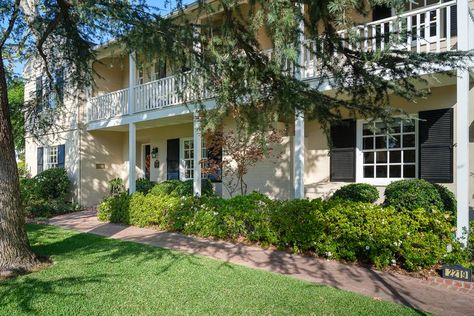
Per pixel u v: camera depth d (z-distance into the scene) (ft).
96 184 52.34
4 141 19.52
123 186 52.49
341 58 15.23
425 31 24.85
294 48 13.58
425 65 16.89
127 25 18.56
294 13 12.34
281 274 18.70
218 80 17.40
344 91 17.76
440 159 26.22
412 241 18.97
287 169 34.58
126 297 15.42
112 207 37.70
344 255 21.04
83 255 22.90
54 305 14.64
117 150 54.75
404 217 19.70
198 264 20.38
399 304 14.66
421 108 27.20
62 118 50.83
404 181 25.72
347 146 31.42
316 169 33.71
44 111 32.30
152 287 16.58
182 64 17.99
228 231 27.14
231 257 22.18
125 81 53.21
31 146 62.03
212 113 18.11
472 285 16.72
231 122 34.32
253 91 16.52
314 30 13.55
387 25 24.94
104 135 53.42
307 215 22.74
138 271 19.08
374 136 30.30
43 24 23.26
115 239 28.14
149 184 46.78
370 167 30.63
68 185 51.31
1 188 19.33
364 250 20.29
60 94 29.58
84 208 49.80
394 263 19.49
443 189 24.81
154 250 23.93
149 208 33.55
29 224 37.09
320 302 14.71
